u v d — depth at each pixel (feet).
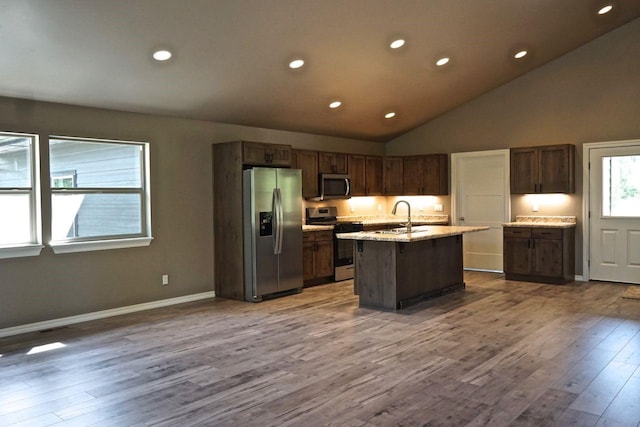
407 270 19.06
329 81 20.18
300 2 14.51
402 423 9.39
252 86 19.01
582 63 23.61
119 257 18.44
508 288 22.31
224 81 18.06
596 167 23.41
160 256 19.66
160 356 13.52
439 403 10.26
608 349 13.60
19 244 16.07
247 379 11.76
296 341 14.71
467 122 27.37
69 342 14.94
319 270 23.80
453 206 27.96
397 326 16.20
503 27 19.06
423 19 17.10
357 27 16.58
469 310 18.26
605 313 17.56
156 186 19.49
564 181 23.43
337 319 17.24
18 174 16.12
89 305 17.62
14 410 10.27
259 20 14.89
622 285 22.62
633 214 22.62
